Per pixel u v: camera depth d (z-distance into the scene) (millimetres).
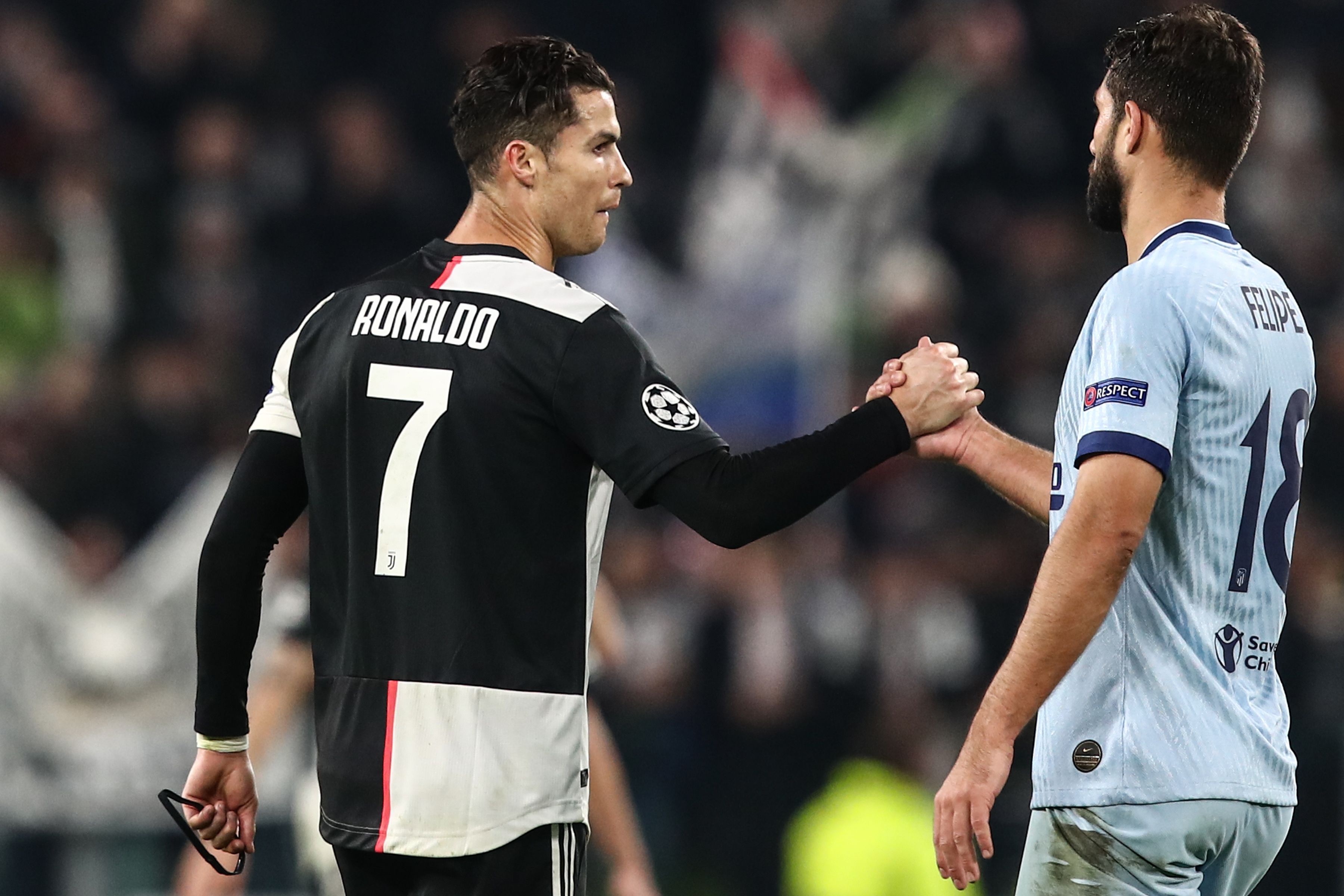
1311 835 29562
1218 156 11227
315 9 40188
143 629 26531
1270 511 11070
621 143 38719
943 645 31969
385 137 37938
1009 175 37812
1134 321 10648
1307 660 30719
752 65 34938
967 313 36312
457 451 10969
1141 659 10805
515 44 11758
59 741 26031
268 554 11984
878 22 37000
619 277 33969
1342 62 41438
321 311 11719
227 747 12148
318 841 16500
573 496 11156
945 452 12484
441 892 10938
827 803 28719
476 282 11289
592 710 16312
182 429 32938
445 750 10859
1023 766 29500
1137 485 10352
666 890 30312
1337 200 39500
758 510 10781
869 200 34562
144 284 35438
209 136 36406
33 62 37906
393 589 11031
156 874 26531
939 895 28406
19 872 26047
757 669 31156
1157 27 11398
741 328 33562
